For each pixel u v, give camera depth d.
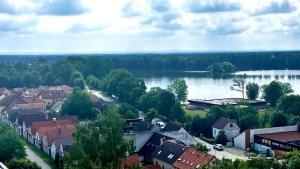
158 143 131.38
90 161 85.50
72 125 159.38
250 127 163.25
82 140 96.62
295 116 170.62
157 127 141.62
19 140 127.56
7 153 122.69
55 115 184.88
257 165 96.81
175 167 111.94
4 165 106.75
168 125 146.12
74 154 97.19
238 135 151.12
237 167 89.62
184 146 118.75
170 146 122.00
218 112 169.88
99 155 90.94
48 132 145.75
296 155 109.06
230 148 149.38
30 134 163.75
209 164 93.81
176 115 186.00
